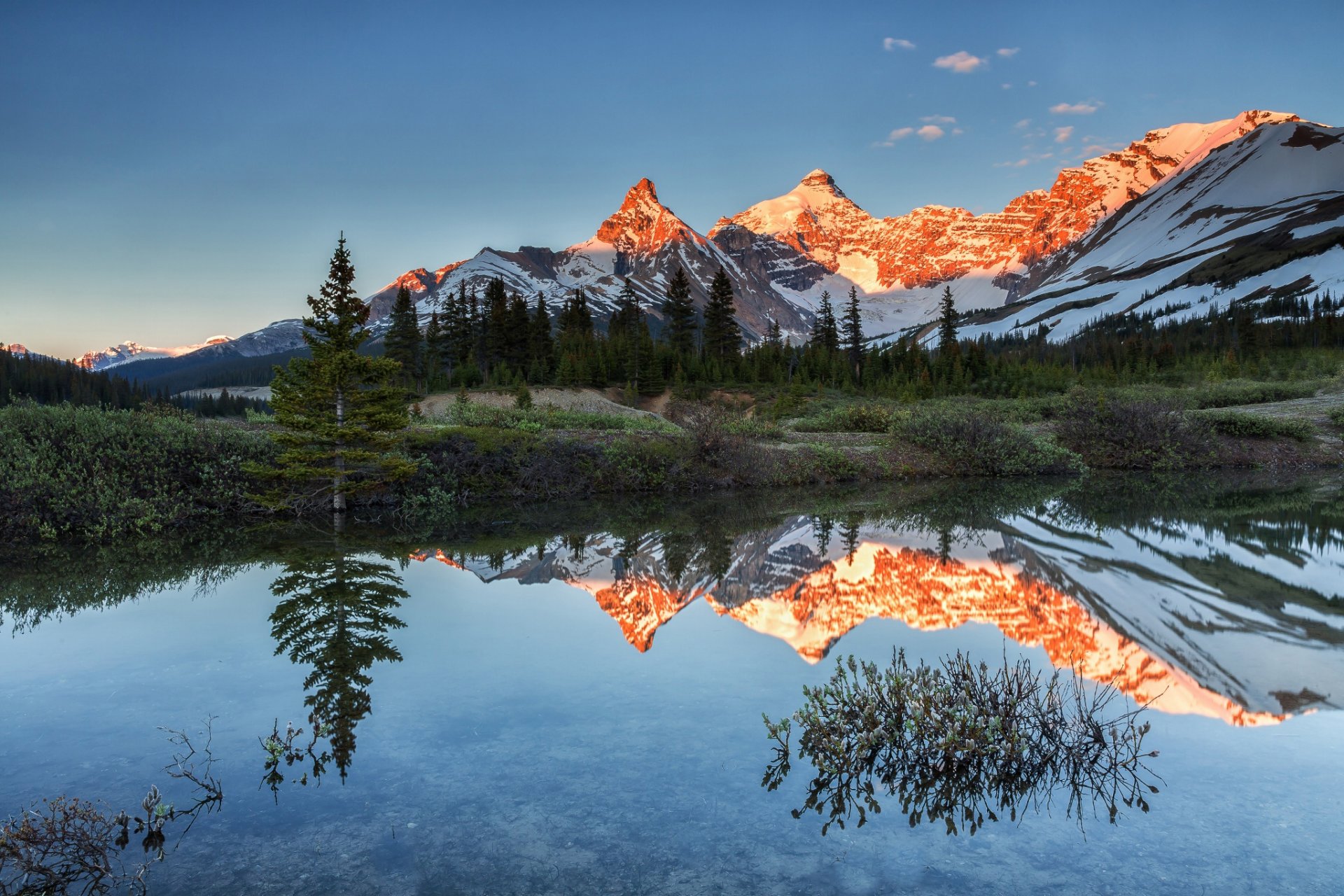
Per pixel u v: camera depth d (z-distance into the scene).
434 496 20.81
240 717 6.48
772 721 6.25
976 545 14.84
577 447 24.25
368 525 17.97
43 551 14.59
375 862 4.27
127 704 6.79
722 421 30.33
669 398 68.19
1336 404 38.31
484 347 81.75
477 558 13.95
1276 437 31.94
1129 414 31.78
